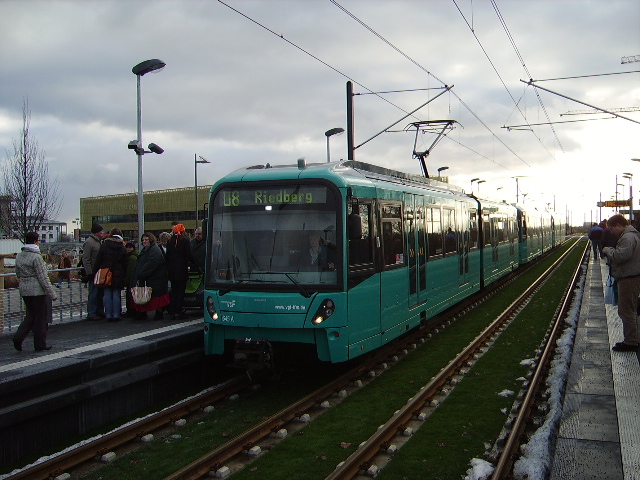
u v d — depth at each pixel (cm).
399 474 614
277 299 902
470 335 1398
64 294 1215
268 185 948
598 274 2716
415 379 1009
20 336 896
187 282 1274
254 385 980
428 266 1335
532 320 1577
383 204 1079
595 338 1162
